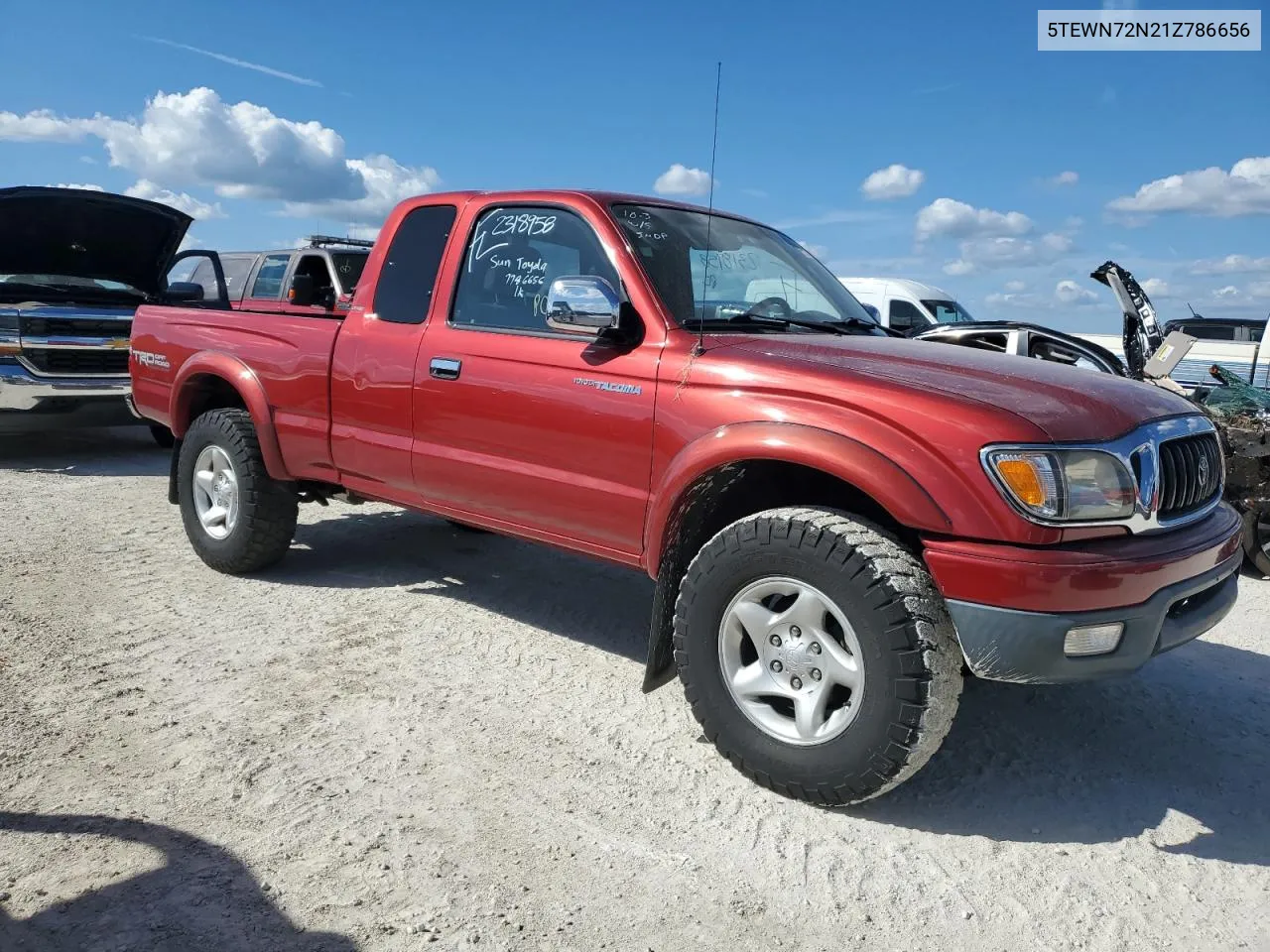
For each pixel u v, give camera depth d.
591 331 3.47
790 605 2.98
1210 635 4.89
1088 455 2.67
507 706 3.61
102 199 8.20
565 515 3.61
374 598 4.80
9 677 3.63
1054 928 2.43
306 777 2.99
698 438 3.12
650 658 3.29
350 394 4.30
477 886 2.49
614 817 2.86
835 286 4.51
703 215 4.12
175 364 5.21
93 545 5.58
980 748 3.43
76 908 2.32
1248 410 6.38
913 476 2.69
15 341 8.23
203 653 3.98
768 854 2.70
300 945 2.23
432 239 4.18
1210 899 2.58
